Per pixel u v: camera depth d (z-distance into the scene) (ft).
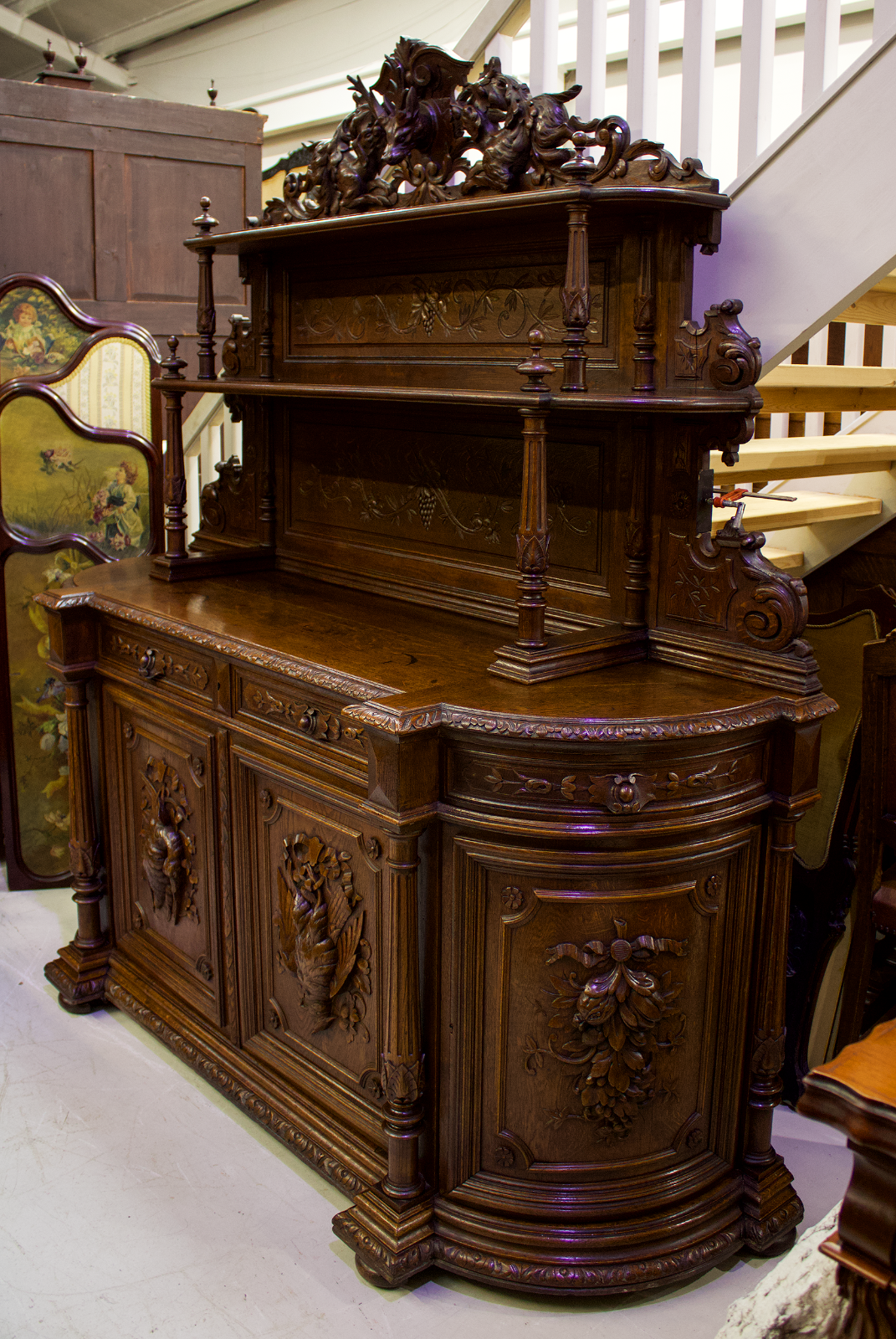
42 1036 9.00
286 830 7.30
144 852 8.79
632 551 6.88
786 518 8.54
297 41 18.65
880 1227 3.30
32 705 11.23
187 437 13.99
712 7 7.06
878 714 6.98
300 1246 6.84
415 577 8.43
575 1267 6.22
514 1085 6.33
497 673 6.46
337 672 6.52
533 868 5.98
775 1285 4.17
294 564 9.57
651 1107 6.38
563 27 13.62
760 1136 6.70
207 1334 6.15
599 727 5.65
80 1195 7.22
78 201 12.56
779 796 6.29
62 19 22.09
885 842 7.11
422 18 16.40
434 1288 6.56
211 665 7.70
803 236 6.53
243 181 13.47
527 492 6.26
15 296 10.83
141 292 13.14
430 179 7.36
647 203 6.13
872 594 8.00
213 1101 8.23
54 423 10.98
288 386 7.73
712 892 6.25
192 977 8.60
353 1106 7.14
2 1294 6.39
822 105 6.29
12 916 10.96
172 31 20.95
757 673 6.35
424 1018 6.46
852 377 8.41
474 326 7.61
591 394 6.19
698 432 6.47
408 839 6.07
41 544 11.02
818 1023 8.15
